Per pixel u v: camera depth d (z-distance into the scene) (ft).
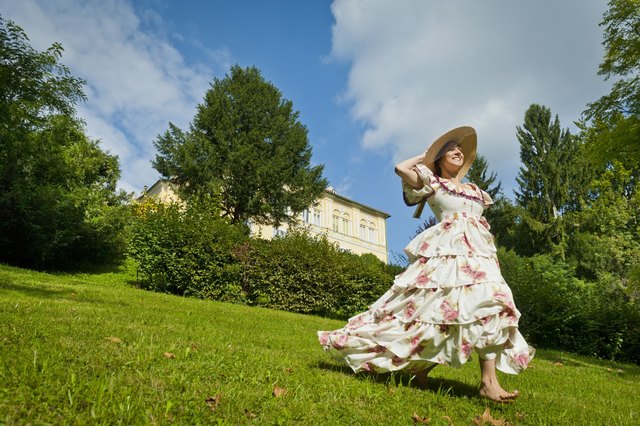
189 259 40.04
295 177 88.48
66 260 49.47
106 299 24.95
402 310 10.55
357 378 10.68
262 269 42.16
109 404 6.50
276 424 6.74
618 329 37.86
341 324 31.86
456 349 9.64
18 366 7.48
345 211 150.92
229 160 83.10
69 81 28.81
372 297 44.83
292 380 9.56
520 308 39.42
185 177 83.35
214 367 9.69
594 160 35.68
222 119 87.04
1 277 29.96
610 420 10.05
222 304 34.42
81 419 5.88
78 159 70.44
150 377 8.14
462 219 10.84
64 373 7.56
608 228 79.41
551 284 40.06
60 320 13.76
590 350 37.50
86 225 51.52
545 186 110.63
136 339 12.09
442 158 12.22
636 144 33.35
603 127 39.73
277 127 89.92
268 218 89.92
